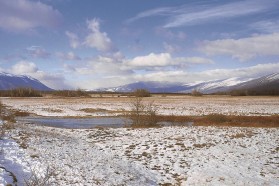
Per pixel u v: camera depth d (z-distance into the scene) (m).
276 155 19.00
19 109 52.09
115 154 19.70
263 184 13.92
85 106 58.66
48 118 43.31
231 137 24.19
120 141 23.62
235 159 18.09
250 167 16.53
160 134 25.98
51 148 18.59
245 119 36.88
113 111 50.47
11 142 17.88
